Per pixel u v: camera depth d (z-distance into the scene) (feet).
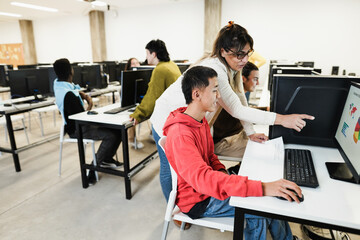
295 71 9.77
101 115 7.45
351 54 19.61
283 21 20.90
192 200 3.83
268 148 4.64
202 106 3.59
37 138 12.33
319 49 20.35
